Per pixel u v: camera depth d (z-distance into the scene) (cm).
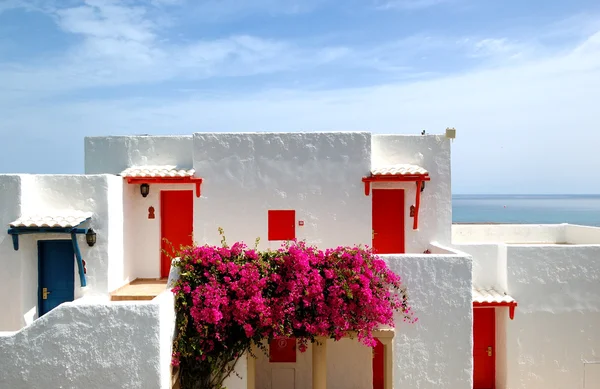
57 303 1063
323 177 1171
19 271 988
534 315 1121
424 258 929
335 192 1173
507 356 1120
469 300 930
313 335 894
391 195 1241
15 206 984
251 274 858
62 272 1065
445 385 930
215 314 823
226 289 859
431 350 930
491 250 1188
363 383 1169
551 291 1124
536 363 1121
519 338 1121
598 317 1124
